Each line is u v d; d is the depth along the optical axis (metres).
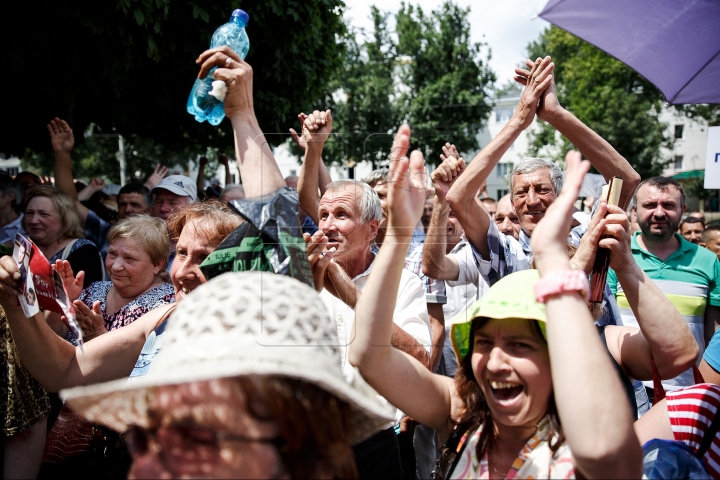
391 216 1.44
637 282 1.72
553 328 1.24
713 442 1.64
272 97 5.12
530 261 2.58
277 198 1.65
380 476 1.88
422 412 1.60
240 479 1.06
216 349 1.07
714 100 2.83
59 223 3.55
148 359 1.86
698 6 2.49
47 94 4.65
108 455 2.00
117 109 5.28
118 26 3.92
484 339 1.47
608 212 1.77
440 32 22.58
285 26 4.80
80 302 2.14
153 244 2.68
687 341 1.67
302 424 1.08
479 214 2.46
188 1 4.20
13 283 1.69
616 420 1.17
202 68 1.70
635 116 25.12
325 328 1.18
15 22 3.91
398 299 2.06
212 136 6.36
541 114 2.38
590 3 2.64
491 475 1.47
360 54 22.45
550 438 1.39
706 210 25.62
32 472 1.99
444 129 21.78
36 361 1.80
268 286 1.17
